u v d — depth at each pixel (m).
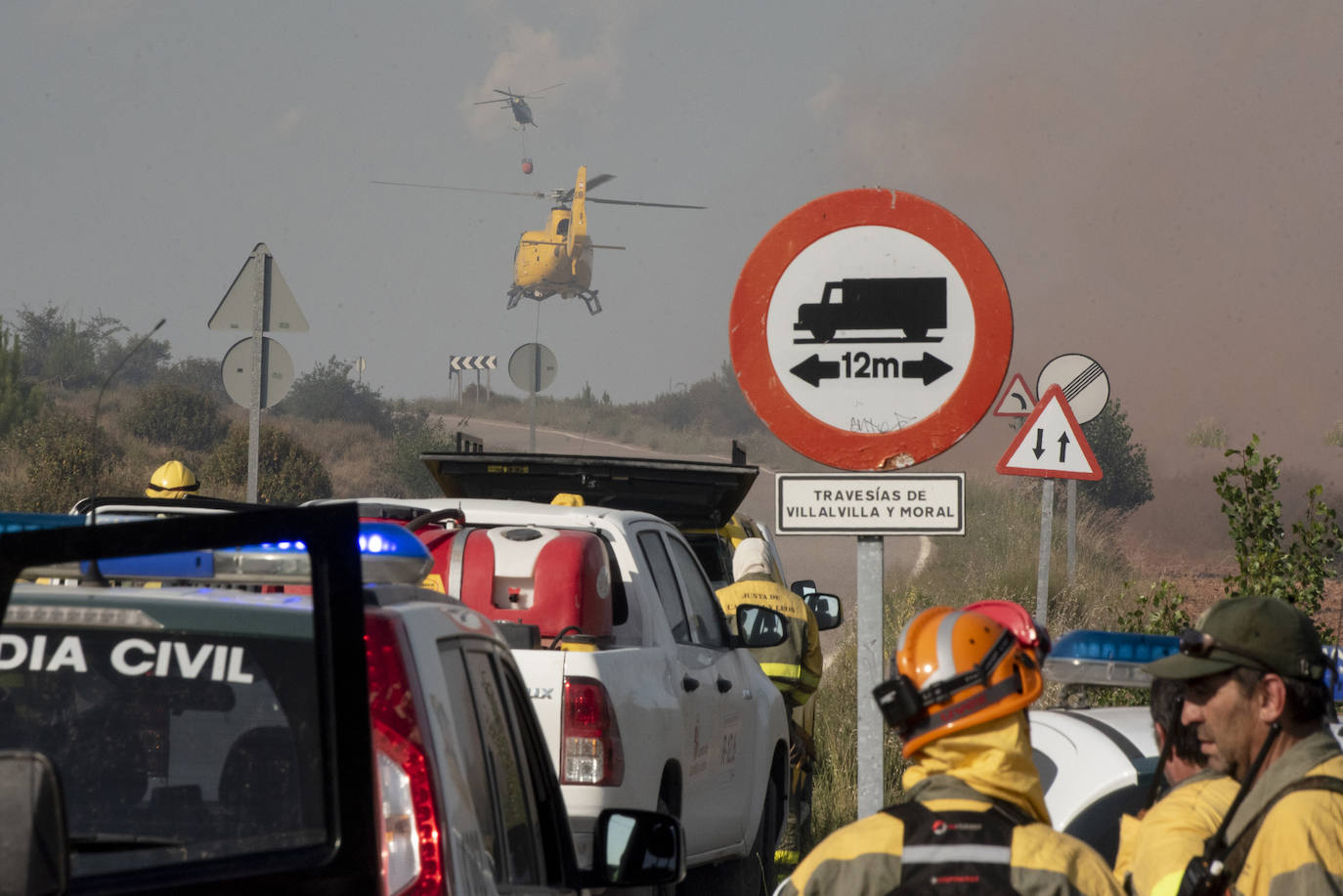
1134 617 38.03
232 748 9.22
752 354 21.69
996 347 21.36
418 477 160.12
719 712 27.67
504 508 26.28
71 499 95.75
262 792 9.12
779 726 31.78
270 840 8.82
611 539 25.83
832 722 45.00
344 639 8.42
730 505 37.34
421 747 10.16
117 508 23.56
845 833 9.78
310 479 122.94
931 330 21.53
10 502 94.88
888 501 21.58
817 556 103.44
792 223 21.61
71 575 9.79
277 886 8.28
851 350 21.61
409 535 12.77
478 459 35.72
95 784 9.48
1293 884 10.65
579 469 35.62
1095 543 83.88
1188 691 11.80
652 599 25.91
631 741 22.84
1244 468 34.25
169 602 9.63
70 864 8.30
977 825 9.48
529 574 23.33
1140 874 11.52
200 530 8.32
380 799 9.99
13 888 7.27
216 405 168.25
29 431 122.25
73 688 9.72
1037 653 10.26
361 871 8.34
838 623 36.25
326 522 8.48
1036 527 81.56
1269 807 10.98
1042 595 41.59
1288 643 11.46
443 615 11.86
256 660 9.41
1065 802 16.42
